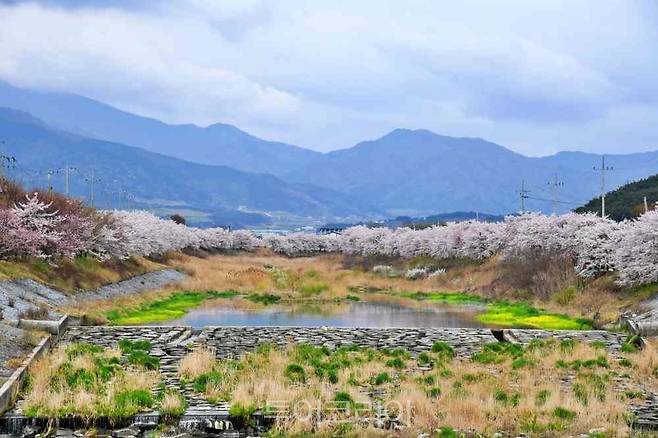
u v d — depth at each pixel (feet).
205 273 236.84
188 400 61.46
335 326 123.24
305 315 144.05
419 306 165.17
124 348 87.51
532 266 176.24
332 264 334.65
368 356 84.84
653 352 84.58
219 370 72.59
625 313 118.11
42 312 100.17
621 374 74.64
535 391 65.05
